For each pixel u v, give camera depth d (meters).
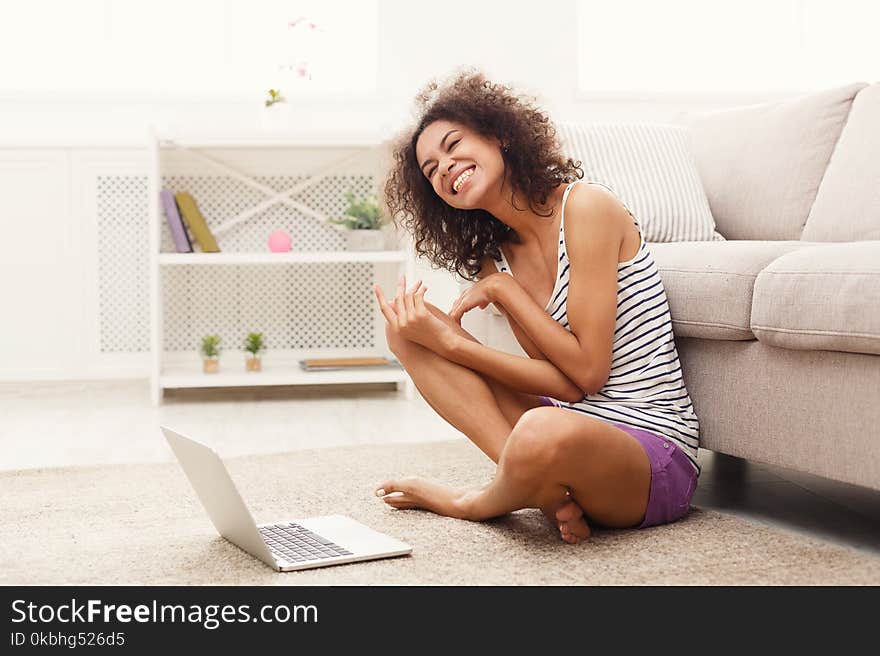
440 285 3.71
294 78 3.72
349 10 3.82
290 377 3.38
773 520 1.73
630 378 1.67
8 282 3.70
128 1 3.76
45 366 3.74
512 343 2.43
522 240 1.75
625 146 2.52
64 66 3.76
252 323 3.78
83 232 3.71
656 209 2.44
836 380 1.52
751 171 2.54
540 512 1.68
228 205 3.74
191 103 3.73
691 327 1.78
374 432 2.71
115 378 3.77
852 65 4.02
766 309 1.60
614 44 3.92
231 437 2.64
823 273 1.51
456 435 2.64
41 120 3.68
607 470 1.45
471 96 1.66
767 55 4.00
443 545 1.49
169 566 1.42
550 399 1.76
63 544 1.55
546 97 3.75
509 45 3.74
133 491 1.92
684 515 1.65
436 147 1.65
